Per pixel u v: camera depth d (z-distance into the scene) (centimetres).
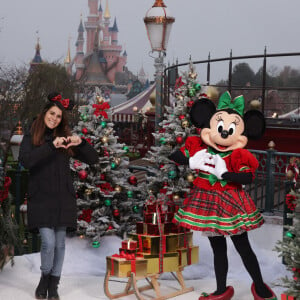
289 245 413
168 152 666
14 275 555
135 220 699
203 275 582
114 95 11269
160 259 485
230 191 459
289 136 917
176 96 668
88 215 660
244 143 471
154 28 844
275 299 466
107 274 481
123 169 699
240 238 465
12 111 2723
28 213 475
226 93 495
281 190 855
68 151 486
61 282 538
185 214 463
